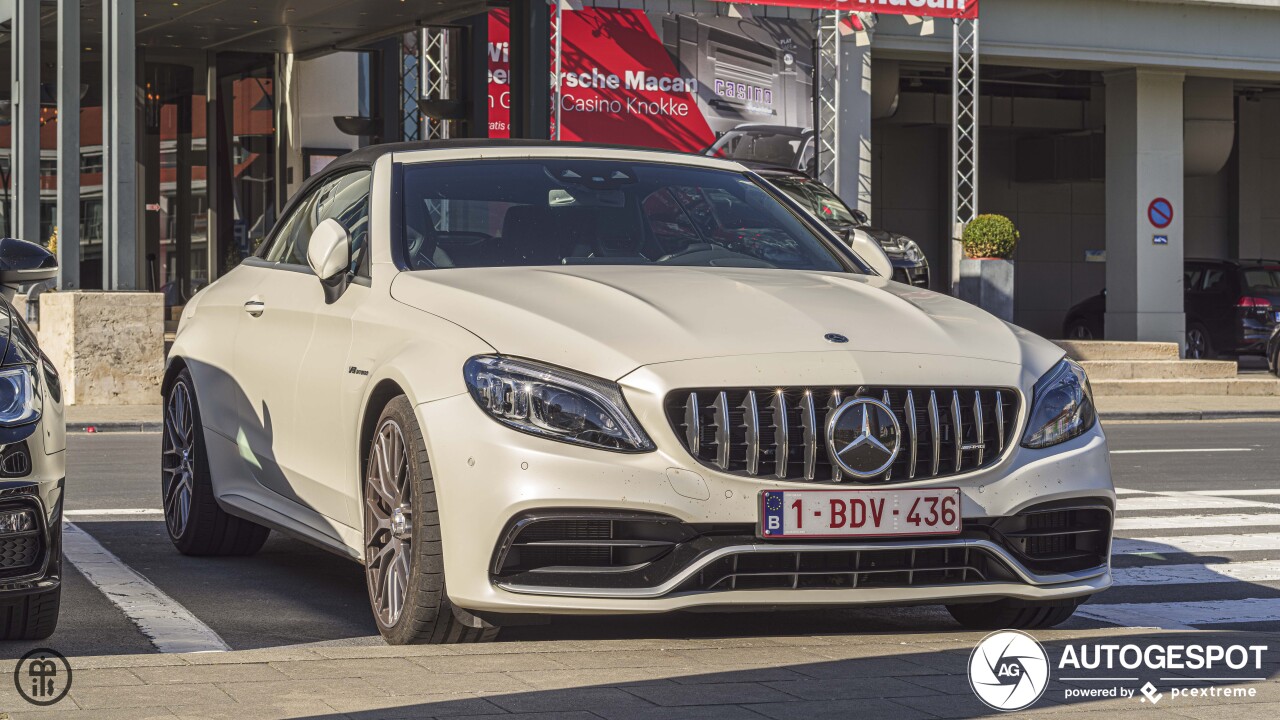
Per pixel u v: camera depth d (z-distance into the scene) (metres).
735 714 4.84
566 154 7.95
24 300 23.31
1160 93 34.34
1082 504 6.21
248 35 30.86
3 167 32.59
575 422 5.69
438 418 5.89
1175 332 34.47
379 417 6.47
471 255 7.09
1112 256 34.81
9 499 5.72
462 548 5.78
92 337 20.59
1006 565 6.03
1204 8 33.94
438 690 5.09
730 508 5.68
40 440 5.86
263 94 33.47
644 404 5.70
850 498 5.77
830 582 5.83
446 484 5.82
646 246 7.35
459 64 30.47
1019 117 44.41
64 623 6.88
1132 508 12.41
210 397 8.61
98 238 32.84
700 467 5.68
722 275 6.88
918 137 45.19
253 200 33.53
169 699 4.90
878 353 5.98
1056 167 44.53
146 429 18.45
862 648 6.00
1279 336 29.41
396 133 31.73
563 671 5.44
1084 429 6.32
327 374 6.99
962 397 6.02
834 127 30.95
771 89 30.73
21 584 5.81
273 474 7.75
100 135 32.81
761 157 30.69
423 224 7.21
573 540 5.69
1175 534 10.95
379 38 30.09
